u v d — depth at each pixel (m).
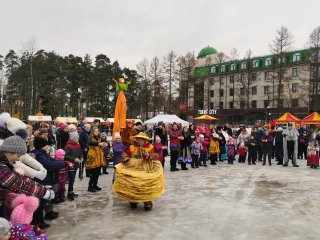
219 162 15.70
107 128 38.34
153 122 25.00
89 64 65.25
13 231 3.07
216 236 4.89
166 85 53.06
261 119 61.19
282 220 5.78
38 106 51.50
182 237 4.84
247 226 5.41
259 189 8.63
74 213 6.16
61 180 6.93
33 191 3.38
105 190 8.34
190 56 55.75
